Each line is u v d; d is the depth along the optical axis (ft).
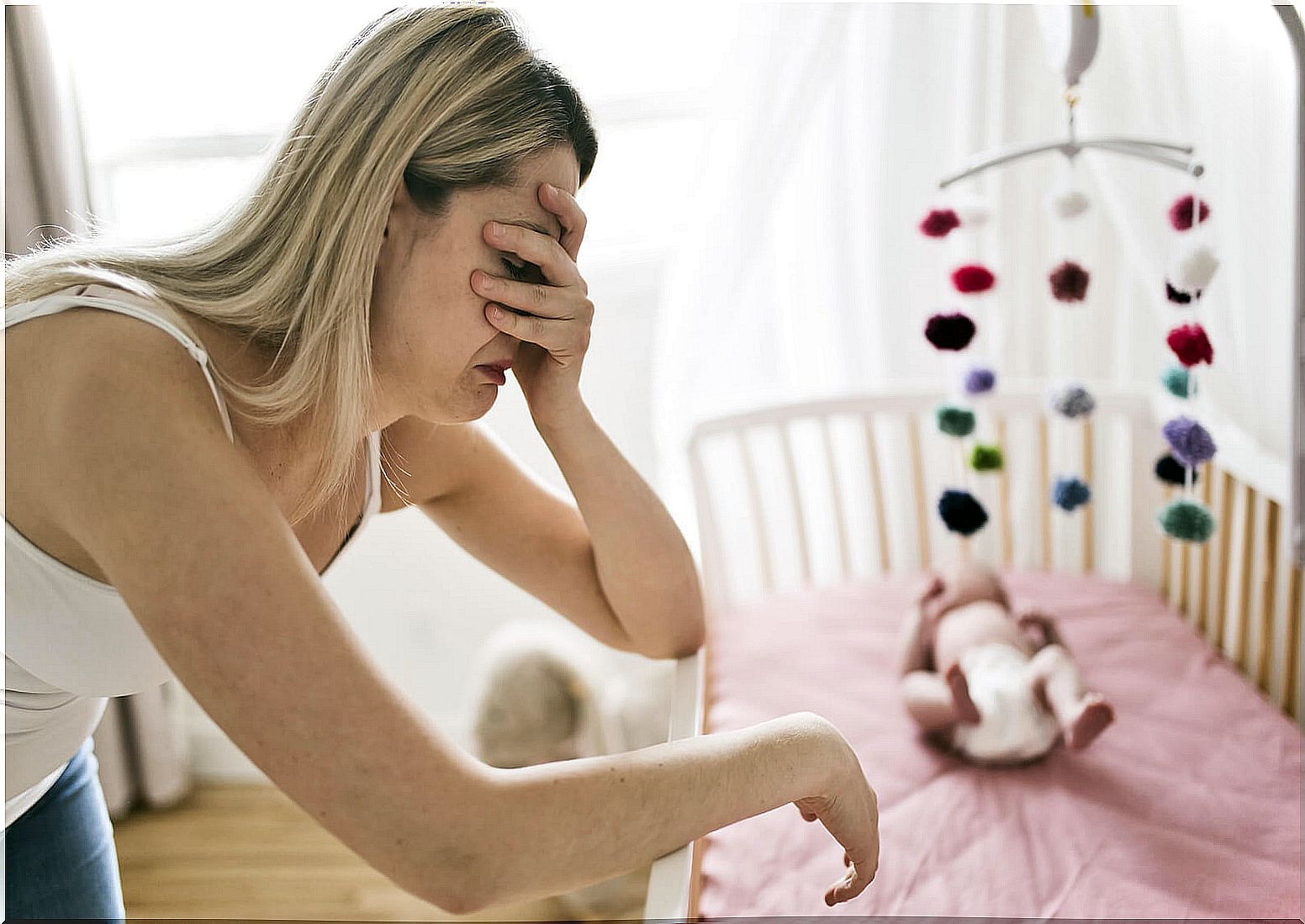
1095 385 5.58
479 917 5.75
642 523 3.07
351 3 6.43
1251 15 3.89
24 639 2.24
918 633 4.65
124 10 6.43
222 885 6.07
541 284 2.36
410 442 3.07
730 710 4.49
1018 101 5.38
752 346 5.93
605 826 2.02
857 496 6.08
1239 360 4.50
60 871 2.97
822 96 4.79
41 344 1.99
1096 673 4.65
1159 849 3.49
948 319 4.20
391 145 2.10
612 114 6.47
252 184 2.32
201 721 7.09
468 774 1.90
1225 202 4.26
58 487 1.87
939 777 4.00
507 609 7.31
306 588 1.83
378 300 2.23
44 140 5.72
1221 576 4.90
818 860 3.54
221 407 2.06
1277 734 4.11
